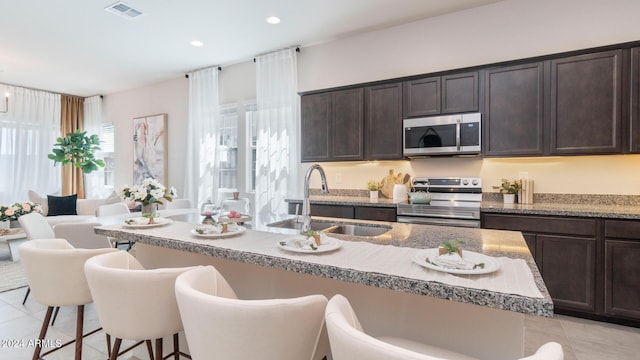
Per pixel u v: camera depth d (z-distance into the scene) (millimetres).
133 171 6164
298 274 1534
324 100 3867
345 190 4078
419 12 3432
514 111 2926
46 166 6352
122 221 2406
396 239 1594
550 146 2791
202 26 3668
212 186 5027
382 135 3518
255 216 4453
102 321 1337
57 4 3162
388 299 1324
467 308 1191
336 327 761
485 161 3352
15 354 2113
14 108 5996
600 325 2449
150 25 3629
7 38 3936
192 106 5246
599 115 2625
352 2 3205
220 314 939
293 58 4293
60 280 1625
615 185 2857
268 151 4434
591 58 2652
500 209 2736
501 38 3258
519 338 1121
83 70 5156
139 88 6113
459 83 3141
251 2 3164
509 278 1016
